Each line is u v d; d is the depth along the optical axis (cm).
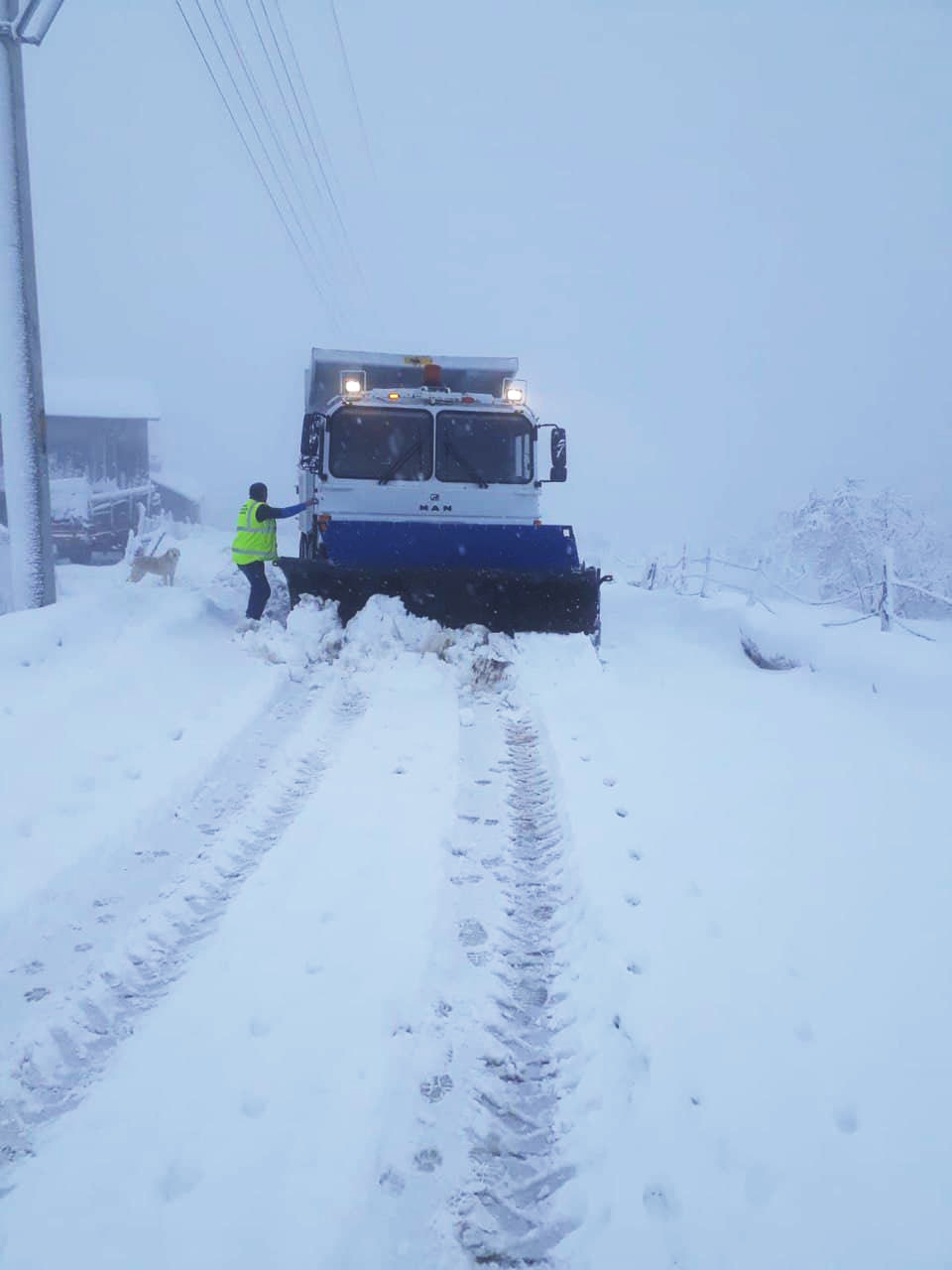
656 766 548
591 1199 231
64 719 618
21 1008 304
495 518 1005
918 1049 278
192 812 484
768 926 353
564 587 895
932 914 365
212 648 893
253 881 397
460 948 349
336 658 853
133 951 341
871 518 2088
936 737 620
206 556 1953
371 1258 210
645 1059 276
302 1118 250
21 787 490
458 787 527
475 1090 271
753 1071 269
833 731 640
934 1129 244
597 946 343
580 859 412
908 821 466
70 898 383
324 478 987
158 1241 209
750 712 695
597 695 721
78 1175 230
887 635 912
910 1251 205
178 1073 270
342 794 505
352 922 359
